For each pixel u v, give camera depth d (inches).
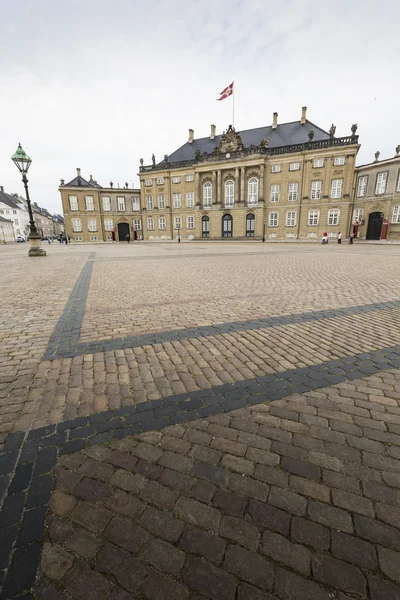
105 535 64.0
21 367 138.7
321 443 90.0
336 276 394.6
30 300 270.1
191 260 609.3
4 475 79.0
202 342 167.5
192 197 1966.0
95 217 2262.6
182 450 87.4
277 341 169.2
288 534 63.8
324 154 1576.0
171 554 60.0
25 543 62.2
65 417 102.3
